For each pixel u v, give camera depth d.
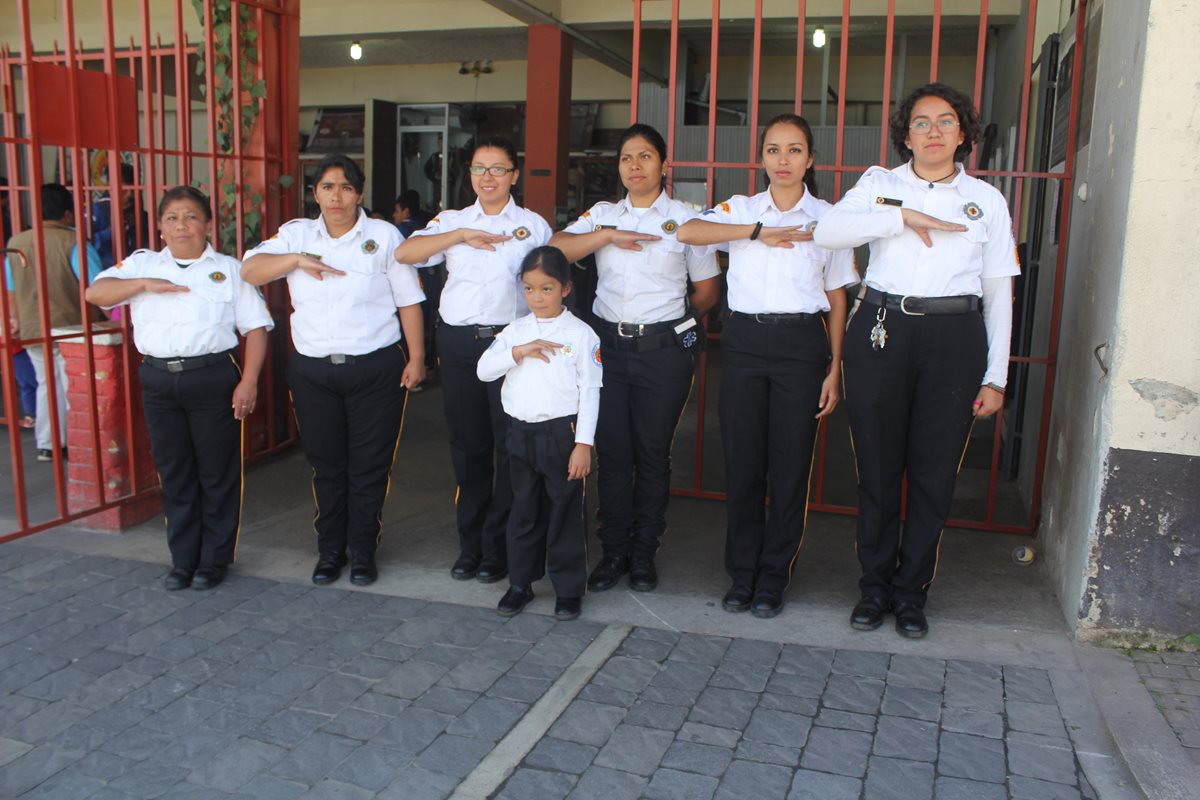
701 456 4.99
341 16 10.69
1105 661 3.23
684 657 3.26
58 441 4.11
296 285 3.66
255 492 5.02
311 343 3.66
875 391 3.26
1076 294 3.94
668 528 4.55
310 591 3.80
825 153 9.40
